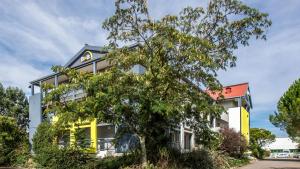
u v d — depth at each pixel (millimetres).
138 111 12555
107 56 13195
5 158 22219
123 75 11766
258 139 52000
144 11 12914
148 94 11898
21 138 24922
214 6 13461
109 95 11344
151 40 12234
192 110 13203
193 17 13492
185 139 22562
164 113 12047
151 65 12055
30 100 25703
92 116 11891
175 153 14906
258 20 13391
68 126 13492
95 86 11477
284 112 21609
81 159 15648
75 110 11672
